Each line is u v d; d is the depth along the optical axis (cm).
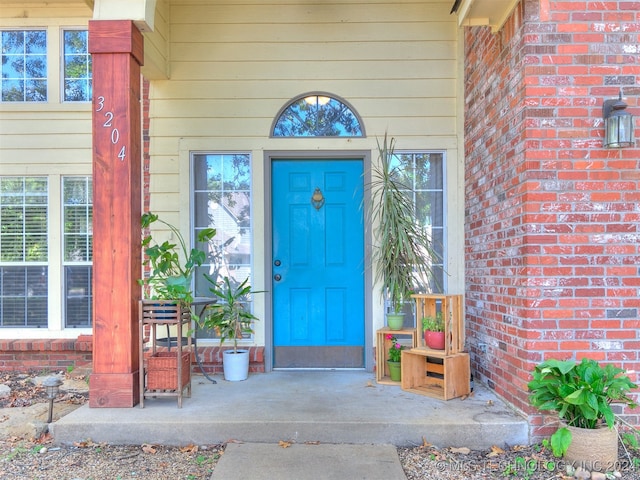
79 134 470
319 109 430
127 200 315
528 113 292
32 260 470
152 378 314
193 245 430
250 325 421
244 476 245
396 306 381
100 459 271
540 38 292
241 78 429
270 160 427
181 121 428
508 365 317
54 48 469
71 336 465
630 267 289
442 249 428
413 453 277
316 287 429
